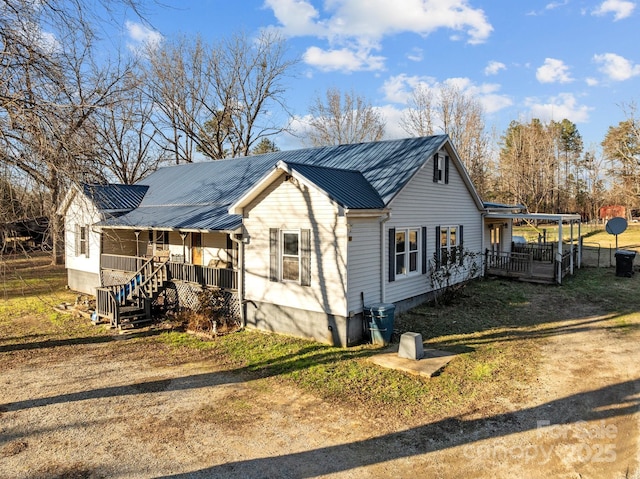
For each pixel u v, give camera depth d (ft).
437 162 51.24
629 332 38.22
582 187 200.75
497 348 34.40
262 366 32.45
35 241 33.42
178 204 60.64
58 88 27.94
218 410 25.29
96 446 21.43
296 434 22.22
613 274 67.46
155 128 110.22
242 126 121.19
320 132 158.92
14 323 48.01
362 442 21.21
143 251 67.31
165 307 51.08
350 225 36.35
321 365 31.81
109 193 65.67
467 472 18.48
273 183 40.55
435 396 26.07
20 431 23.09
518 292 54.85
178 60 110.11
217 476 18.67
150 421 24.03
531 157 163.22
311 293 38.19
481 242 63.98
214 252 57.36
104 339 41.19
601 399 24.98
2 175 28.66
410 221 45.85
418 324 41.37
